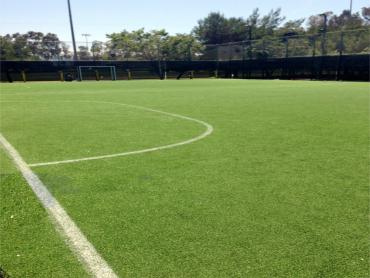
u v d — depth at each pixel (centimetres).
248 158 365
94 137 479
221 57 3450
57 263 172
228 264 170
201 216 225
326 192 267
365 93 1288
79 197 258
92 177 304
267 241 193
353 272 164
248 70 3048
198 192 267
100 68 2998
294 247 186
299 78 2638
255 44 3067
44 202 248
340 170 323
